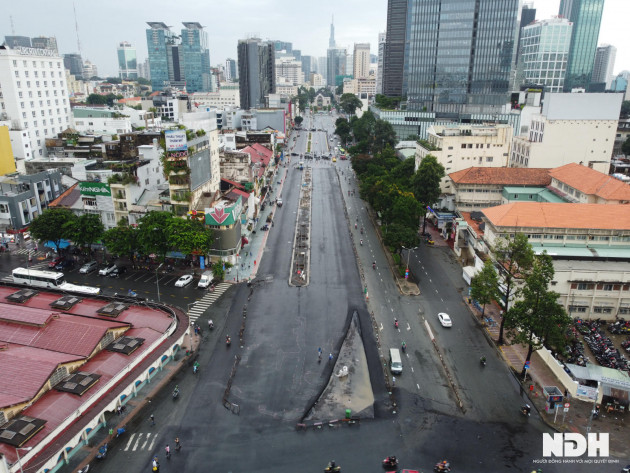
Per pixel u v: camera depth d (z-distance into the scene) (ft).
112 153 437.17
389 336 252.01
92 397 175.42
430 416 190.90
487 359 232.53
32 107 543.80
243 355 231.30
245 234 386.32
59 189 433.48
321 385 209.46
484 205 416.26
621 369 217.77
